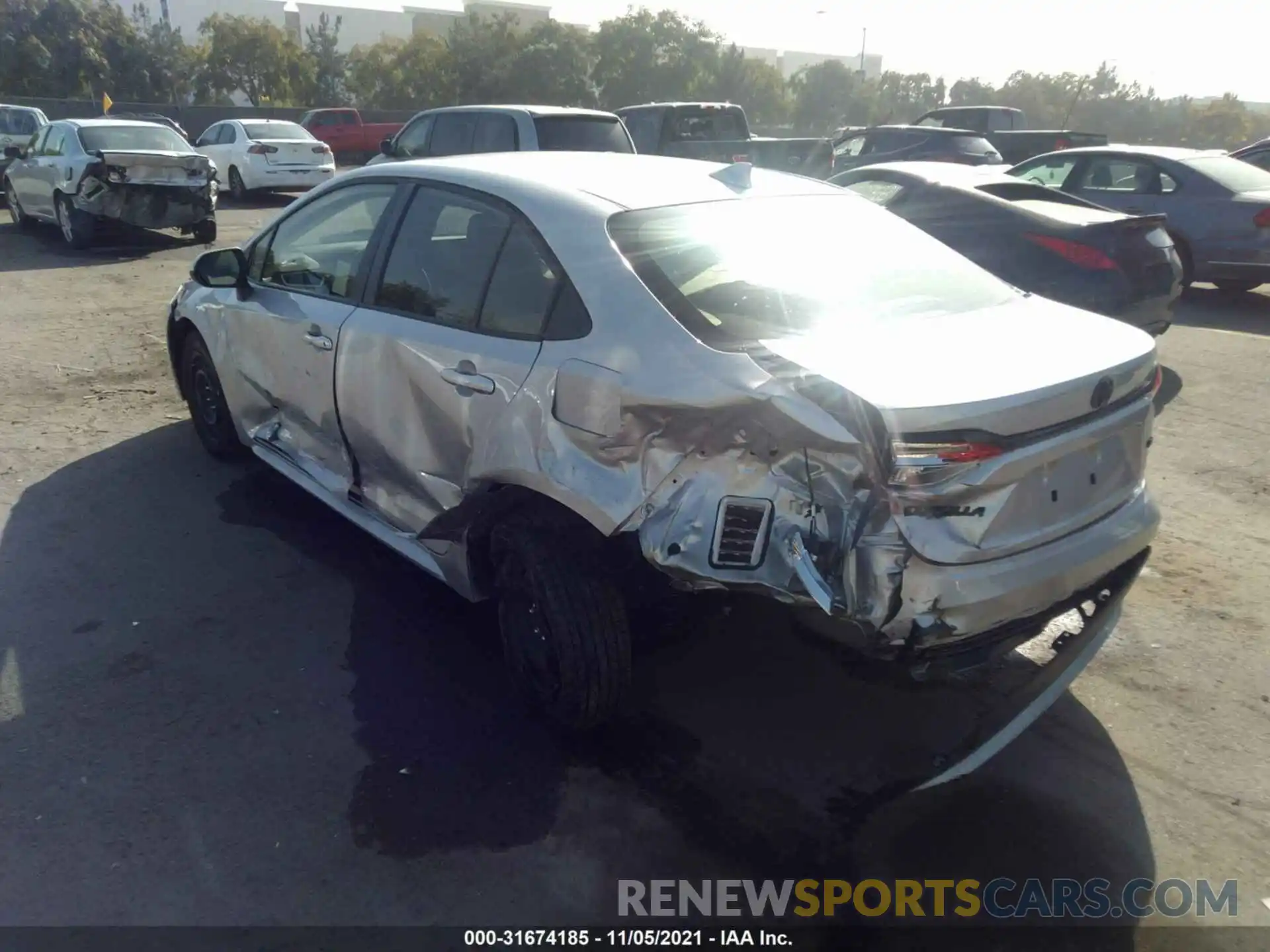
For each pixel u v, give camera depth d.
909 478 2.61
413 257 3.89
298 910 2.71
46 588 4.28
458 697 3.62
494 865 2.88
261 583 4.37
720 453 2.81
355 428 4.07
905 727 3.52
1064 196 8.15
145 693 3.60
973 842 3.01
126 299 9.95
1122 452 3.15
